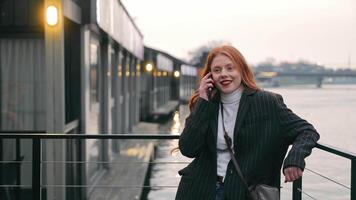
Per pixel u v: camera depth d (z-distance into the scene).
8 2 7.48
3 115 7.73
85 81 8.16
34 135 4.33
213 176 2.72
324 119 43.59
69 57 8.03
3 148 7.47
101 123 10.90
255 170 2.63
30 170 7.43
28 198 7.40
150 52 27.66
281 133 2.68
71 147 7.78
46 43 6.68
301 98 98.31
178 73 44.81
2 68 7.69
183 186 2.82
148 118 27.55
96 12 7.99
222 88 2.72
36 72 7.67
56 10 6.60
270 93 2.73
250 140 2.65
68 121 8.01
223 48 2.79
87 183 8.38
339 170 14.62
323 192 11.92
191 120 2.71
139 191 8.66
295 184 3.94
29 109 7.72
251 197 2.60
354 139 29.00
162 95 37.84
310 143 2.54
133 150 13.74
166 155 14.20
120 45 13.18
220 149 2.73
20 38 7.61
